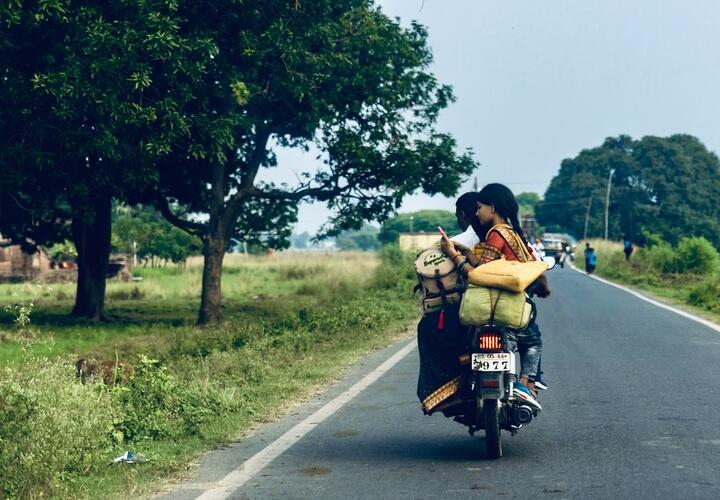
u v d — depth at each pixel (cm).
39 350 1617
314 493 591
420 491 587
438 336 674
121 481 637
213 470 666
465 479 615
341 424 836
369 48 2175
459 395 680
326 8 2008
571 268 5575
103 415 714
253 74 2072
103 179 1928
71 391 689
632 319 1862
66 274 4456
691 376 1066
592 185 11238
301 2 1973
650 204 10988
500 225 682
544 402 912
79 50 1733
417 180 2277
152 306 2933
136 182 1911
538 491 577
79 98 1719
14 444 605
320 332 1644
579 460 661
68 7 1739
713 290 2372
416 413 880
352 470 654
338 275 3666
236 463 688
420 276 675
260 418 879
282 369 1220
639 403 895
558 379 1062
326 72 2064
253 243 2688
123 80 1727
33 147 1808
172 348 1520
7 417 617
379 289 3062
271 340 1477
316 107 2088
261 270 5269
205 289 2167
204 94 1938
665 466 636
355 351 1416
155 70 1834
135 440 779
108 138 1752
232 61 2005
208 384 964
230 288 3709
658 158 10862
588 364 1187
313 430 811
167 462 680
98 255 2438
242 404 915
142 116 1742
